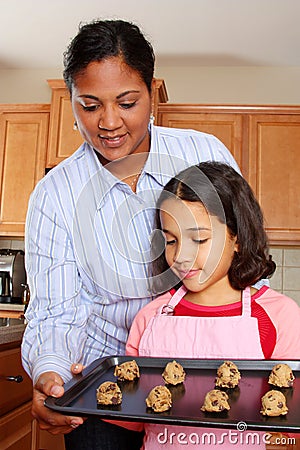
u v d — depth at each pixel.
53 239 1.14
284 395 0.87
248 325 1.03
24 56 3.86
